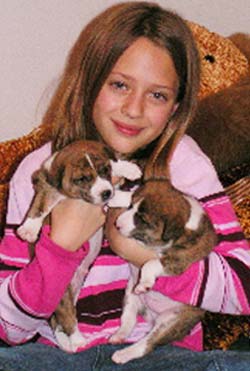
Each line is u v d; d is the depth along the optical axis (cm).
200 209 181
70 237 175
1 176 258
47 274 174
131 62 181
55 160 178
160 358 180
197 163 199
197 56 193
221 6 303
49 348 186
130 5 193
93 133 194
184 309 188
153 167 189
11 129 288
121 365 180
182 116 193
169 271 177
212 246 181
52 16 279
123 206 180
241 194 234
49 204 179
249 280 184
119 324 193
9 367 175
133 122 184
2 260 193
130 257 181
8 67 280
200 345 198
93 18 281
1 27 274
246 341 251
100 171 175
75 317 187
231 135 238
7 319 181
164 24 185
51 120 241
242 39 285
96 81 187
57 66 285
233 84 254
